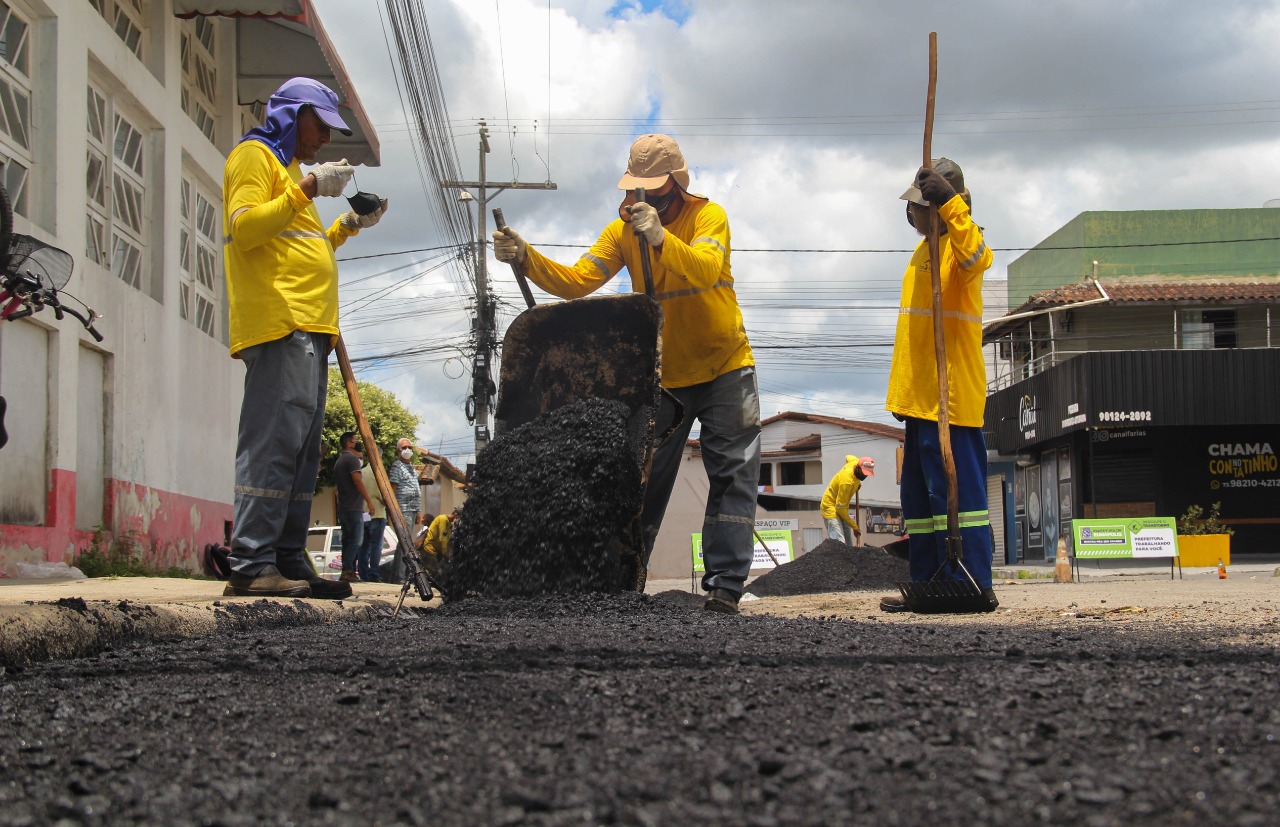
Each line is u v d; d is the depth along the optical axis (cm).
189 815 140
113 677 260
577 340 469
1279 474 2539
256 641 321
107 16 973
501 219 477
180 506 1116
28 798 152
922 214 521
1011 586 1088
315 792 147
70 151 855
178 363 1109
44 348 823
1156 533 1596
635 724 184
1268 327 2619
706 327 477
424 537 1266
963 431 511
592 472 433
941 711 186
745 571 475
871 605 622
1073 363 2512
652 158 486
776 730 176
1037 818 128
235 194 458
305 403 464
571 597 404
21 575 745
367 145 1313
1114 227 2925
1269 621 390
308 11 1024
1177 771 145
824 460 4644
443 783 150
